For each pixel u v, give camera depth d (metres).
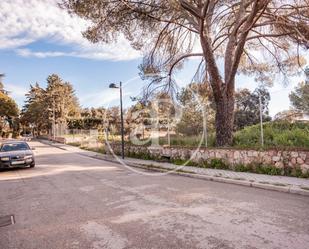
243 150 10.73
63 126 55.03
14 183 10.41
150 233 4.70
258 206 6.14
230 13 14.95
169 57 15.57
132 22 12.59
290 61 15.80
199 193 7.63
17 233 5.02
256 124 13.98
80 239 4.57
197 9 12.23
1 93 64.25
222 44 17.95
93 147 28.95
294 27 11.47
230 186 8.55
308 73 13.52
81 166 15.05
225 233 4.59
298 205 6.15
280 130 12.69
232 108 13.43
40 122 73.44
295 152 9.09
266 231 4.62
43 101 66.12
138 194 7.68
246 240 4.27
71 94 70.31
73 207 6.55
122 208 6.30
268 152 9.86
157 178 10.45
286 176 9.12
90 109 52.84
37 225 5.40
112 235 4.68
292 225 4.87
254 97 14.39
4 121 75.75
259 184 8.20
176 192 7.83
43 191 8.63
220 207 6.14
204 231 4.70
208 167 12.02
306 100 11.91
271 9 12.48
